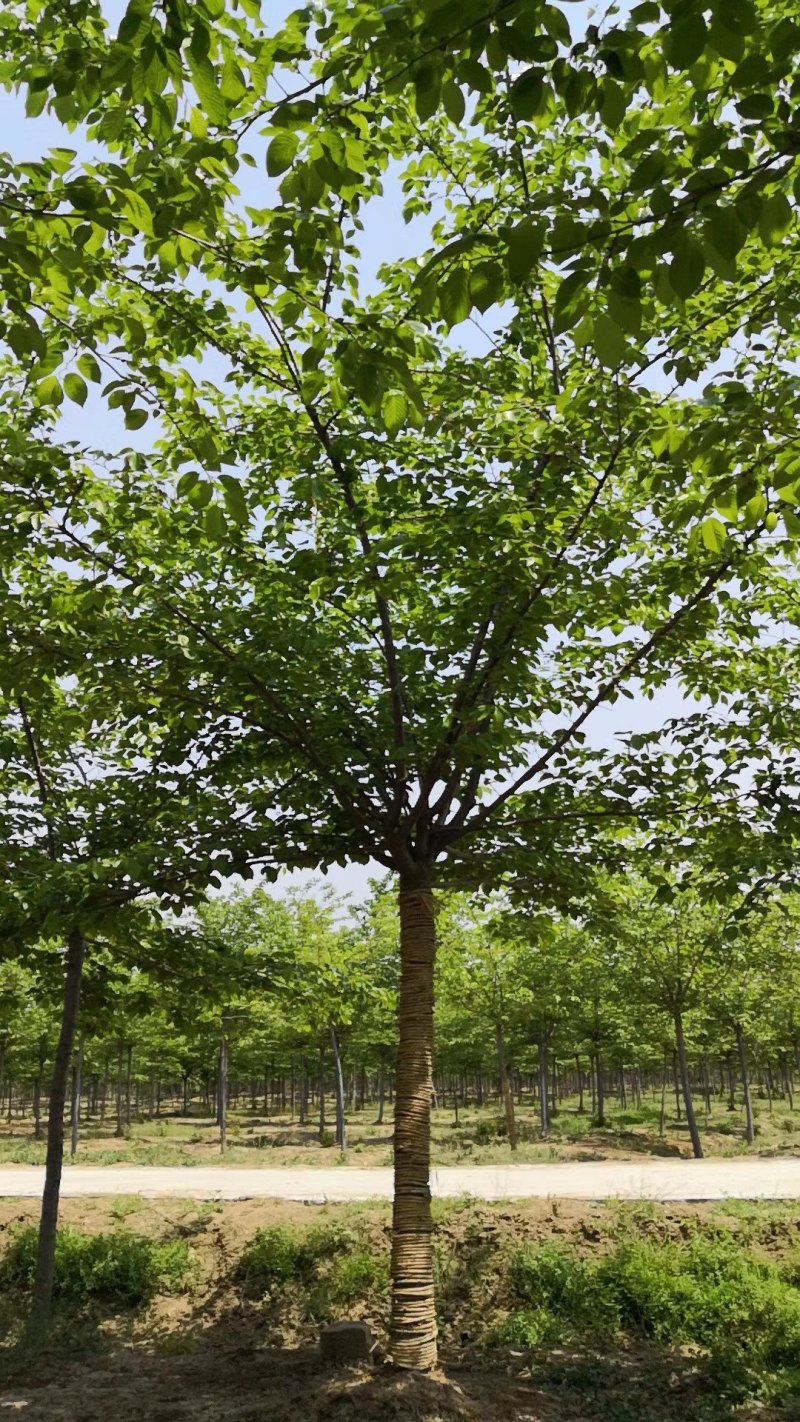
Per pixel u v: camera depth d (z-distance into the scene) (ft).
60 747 30.42
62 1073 29.22
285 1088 155.84
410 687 24.02
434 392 21.36
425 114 8.77
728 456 12.36
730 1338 25.72
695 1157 62.44
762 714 22.80
